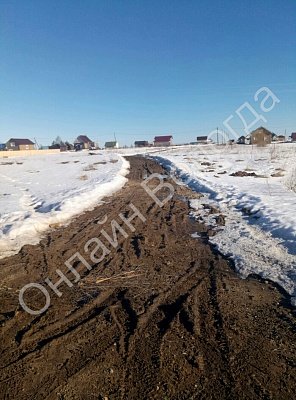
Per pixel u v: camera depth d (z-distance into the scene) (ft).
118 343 13.61
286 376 11.53
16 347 13.67
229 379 11.43
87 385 11.39
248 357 12.53
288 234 25.89
